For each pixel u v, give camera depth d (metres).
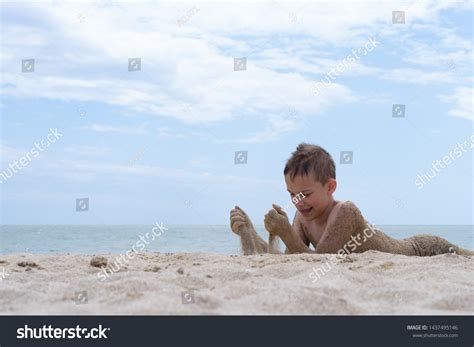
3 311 1.15
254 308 1.14
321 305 1.16
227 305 1.15
